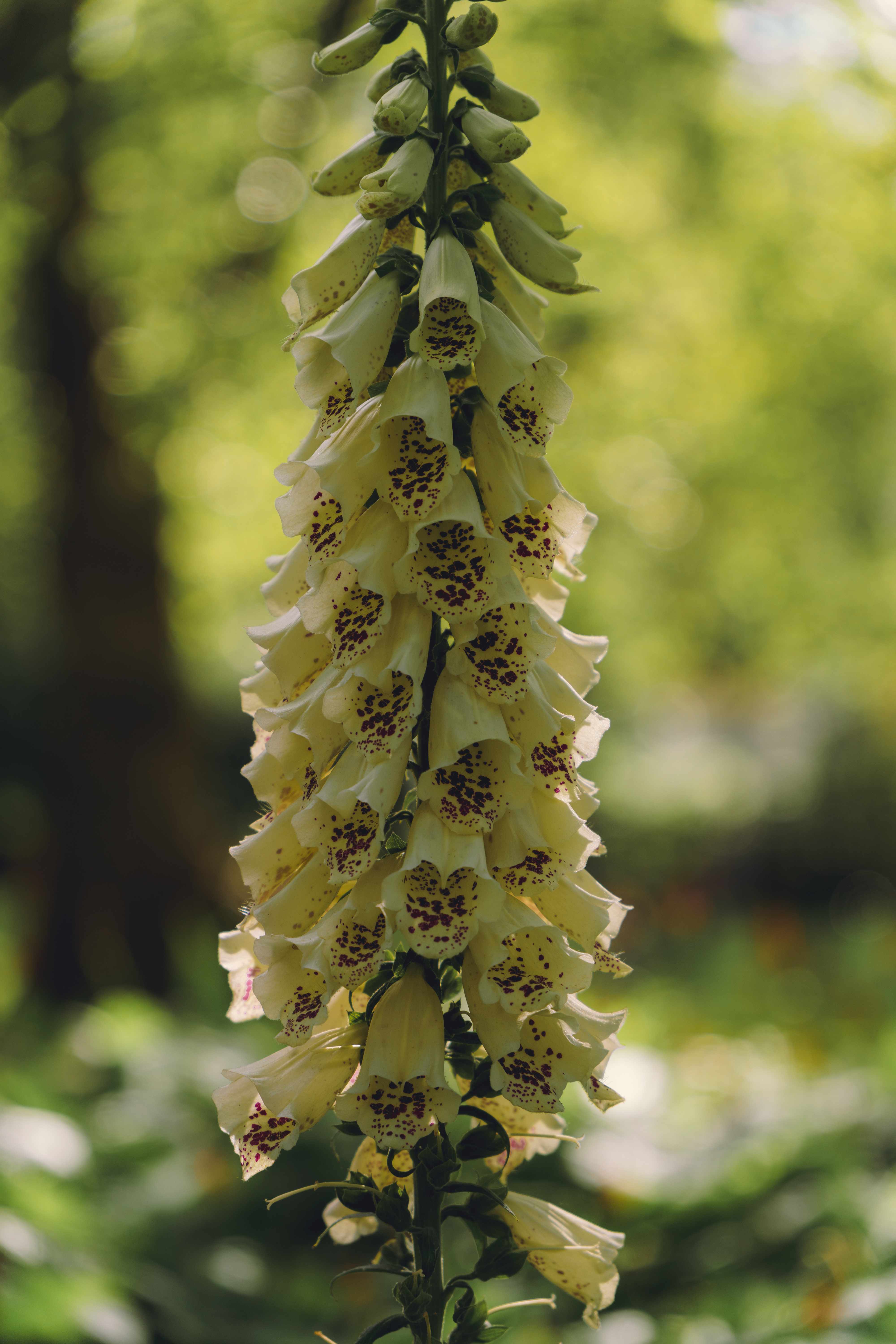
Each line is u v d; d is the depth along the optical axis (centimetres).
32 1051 718
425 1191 168
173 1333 396
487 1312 169
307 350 159
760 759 2145
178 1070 585
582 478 1050
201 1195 477
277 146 853
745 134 895
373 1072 155
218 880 933
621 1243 181
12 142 789
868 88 752
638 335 987
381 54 817
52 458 912
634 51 830
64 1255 393
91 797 894
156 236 841
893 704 1489
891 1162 503
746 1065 680
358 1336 403
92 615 891
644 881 1539
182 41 784
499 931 156
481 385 158
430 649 166
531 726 161
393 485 155
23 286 907
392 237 178
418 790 155
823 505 1085
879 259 927
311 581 158
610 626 1225
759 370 1012
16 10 752
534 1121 189
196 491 1045
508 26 838
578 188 927
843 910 1500
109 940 892
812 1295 391
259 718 165
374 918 160
